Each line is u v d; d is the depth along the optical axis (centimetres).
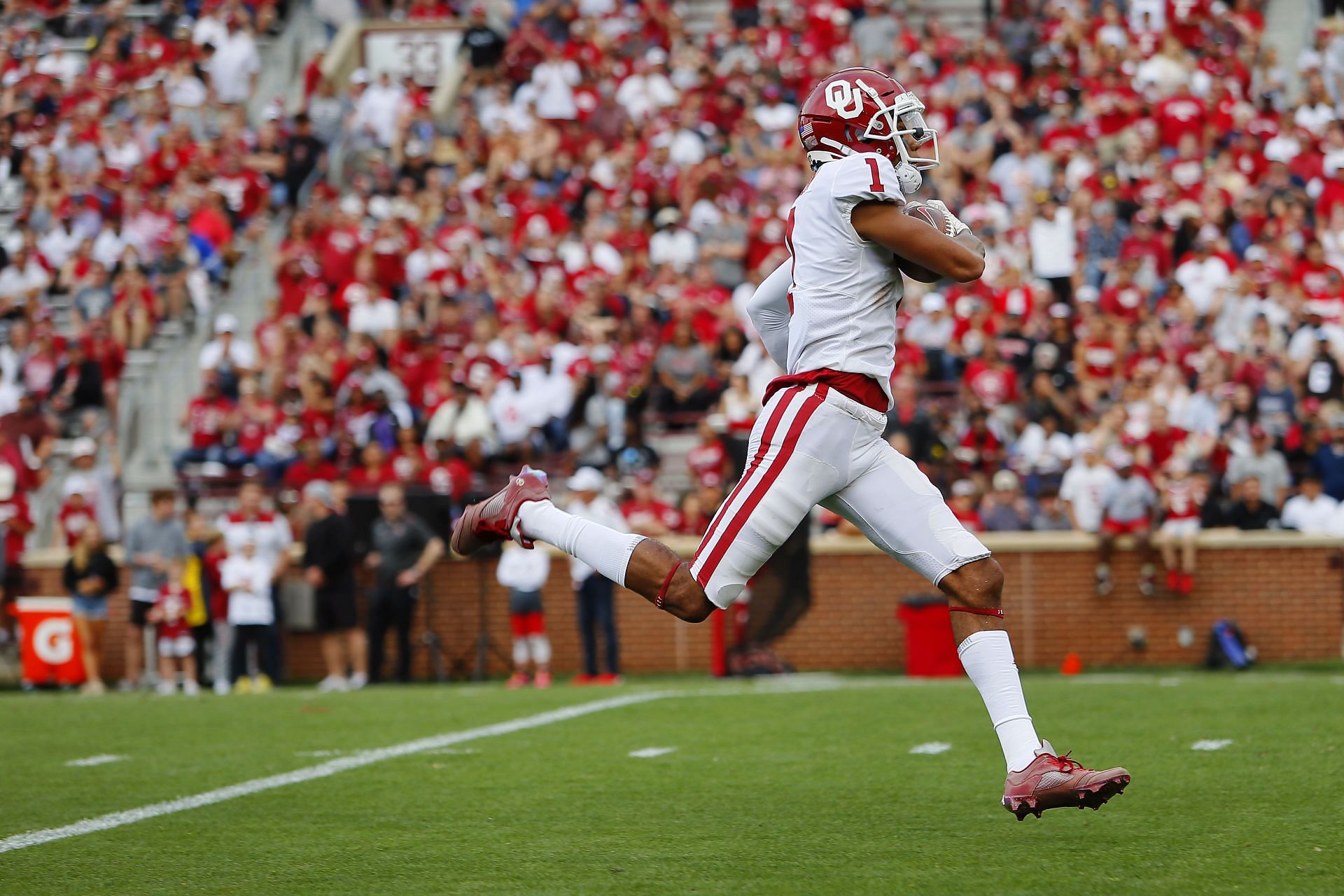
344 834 2003
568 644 5209
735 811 2125
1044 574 5116
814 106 1795
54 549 5469
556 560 5219
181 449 5856
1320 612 5047
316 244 6600
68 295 6706
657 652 5162
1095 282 6209
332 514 5012
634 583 1769
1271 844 1838
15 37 8069
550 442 5584
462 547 1906
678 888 1673
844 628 5141
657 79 7850
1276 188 6519
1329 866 1717
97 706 3819
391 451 5566
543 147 7312
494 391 5616
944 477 5172
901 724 3055
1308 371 5481
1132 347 5753
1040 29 8019
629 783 2378
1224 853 1798
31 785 2472
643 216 6781
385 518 5047
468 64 8588
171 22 8219
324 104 7512
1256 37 7956
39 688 5022
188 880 1755
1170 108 7112
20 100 7712
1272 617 5059
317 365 5822
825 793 2259
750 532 1723
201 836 2008
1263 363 5450
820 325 1730
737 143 7275
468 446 5397
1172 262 6400
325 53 8356
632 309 6162
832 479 1730
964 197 6838
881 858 1811
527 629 4884
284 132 7288
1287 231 6372
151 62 7894
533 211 6775
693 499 5125
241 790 2370
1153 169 6825
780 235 6412
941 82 7544
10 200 7475
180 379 6141
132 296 6281
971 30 8588
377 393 5609
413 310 6094
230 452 5612
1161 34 7725
